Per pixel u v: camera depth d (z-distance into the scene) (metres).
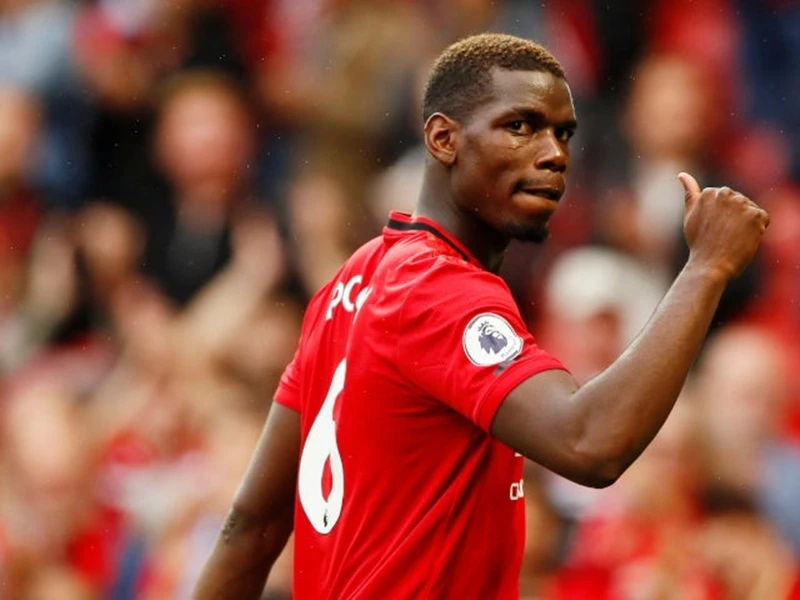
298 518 11.91
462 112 11.30
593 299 26.17
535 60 11.29
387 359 10.95
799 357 27.89
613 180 30.05
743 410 23.38
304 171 30.38
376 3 31.88
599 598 22.08
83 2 32.56
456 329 10.60
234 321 25.62
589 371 25.98
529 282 28.23
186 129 29.33
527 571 22.30
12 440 23.92
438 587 11.08
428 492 11.05
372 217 29.27
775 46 34.19
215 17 32.03
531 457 10.34
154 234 28.89
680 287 10.38
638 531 22.30
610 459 9.97
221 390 24.70
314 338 12.03
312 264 27.67
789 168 31.77
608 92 32.28
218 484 22.73
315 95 31.12
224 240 28.52
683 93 30.59
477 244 11.46
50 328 27.86
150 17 32.03
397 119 30.64
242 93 31.34
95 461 23.83
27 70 31.88
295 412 12.45
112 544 23.08
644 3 33.84
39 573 23.00
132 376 25.55
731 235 10.46
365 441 11.19
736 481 22.67
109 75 31.38
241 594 12.96
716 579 22.06
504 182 11.15
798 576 22.22
